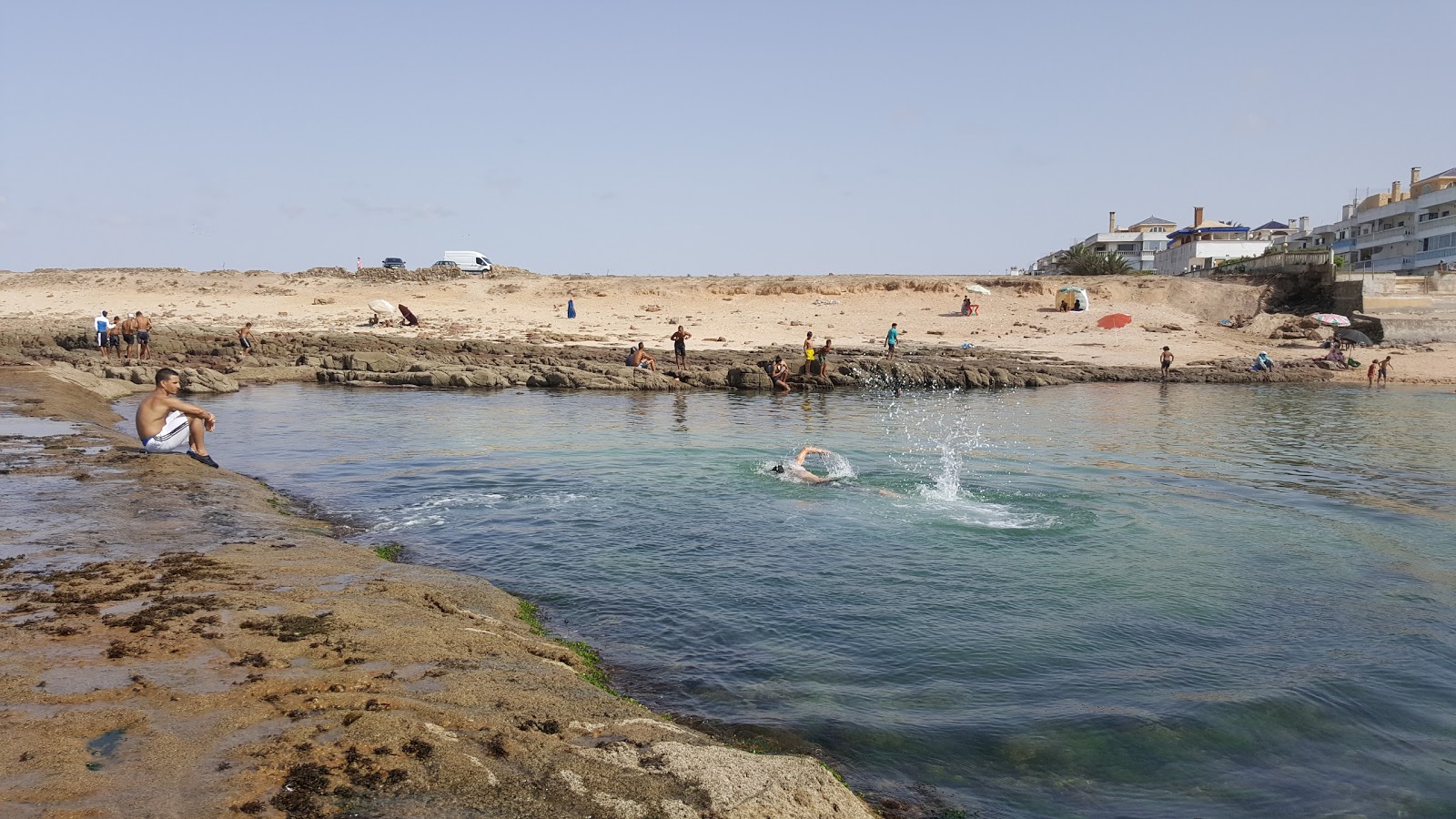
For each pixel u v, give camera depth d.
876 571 10.00
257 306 58.50
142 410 14.63
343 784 4.33
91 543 9.00
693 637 7.98
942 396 35.03
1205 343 51.94
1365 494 15.08
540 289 64.25
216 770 4.37
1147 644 7.96
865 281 66.12
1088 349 50.50
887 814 5.18
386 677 5.82
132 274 66.75
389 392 33.22
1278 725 6.45
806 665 7.38
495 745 4.92
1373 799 5.53
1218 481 16.17
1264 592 9.49
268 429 21.89
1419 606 9.12
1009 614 8.67
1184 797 5.51
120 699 5.13
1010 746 6.07
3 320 51.97
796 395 35.00
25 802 3.94
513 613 8.28
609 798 4.49
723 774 4.87
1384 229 85.12
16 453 13.97
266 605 7.21
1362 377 42.94
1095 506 13.66
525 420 24.59
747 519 12.38
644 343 50.03
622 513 12.66
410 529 11.66
